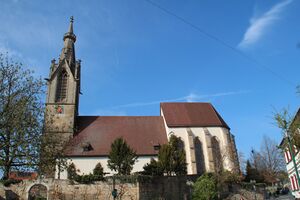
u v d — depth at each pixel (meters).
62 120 51.06
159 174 39.34
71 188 30.91
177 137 51.44
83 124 54.19
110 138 51.38
